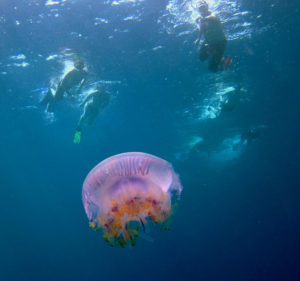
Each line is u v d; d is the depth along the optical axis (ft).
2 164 105.29
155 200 6.93
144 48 33.06
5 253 114.21
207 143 72.43
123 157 7.49
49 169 117.80
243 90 46.03
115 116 58.34
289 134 69.00
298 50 37.78
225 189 107.55
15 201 144.15
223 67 19.33
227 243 94.58
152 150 81.10
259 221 97.19
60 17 26.89
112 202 6.91
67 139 79.10
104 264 98.68
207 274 81.46
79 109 55.21
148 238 6.53
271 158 81.66
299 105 56.03
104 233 6.72
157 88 44.57
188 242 101.19
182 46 33.19
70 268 102.83
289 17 30.37
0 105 51.24
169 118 58.34
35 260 109.91
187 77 41.09
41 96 47.11
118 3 25.77
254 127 63.10
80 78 31.01
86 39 30.48
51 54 33.09
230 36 32.24
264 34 32.83
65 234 121.29
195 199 116.88
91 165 112.37
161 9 26.73
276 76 43.96
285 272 68.33
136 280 87.04
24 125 65.46
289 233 84.69
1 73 37.86
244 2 26.99
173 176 7.65
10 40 30.07
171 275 85.40
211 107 52.21
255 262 77.10
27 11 25.94
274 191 92.84
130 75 39.70
